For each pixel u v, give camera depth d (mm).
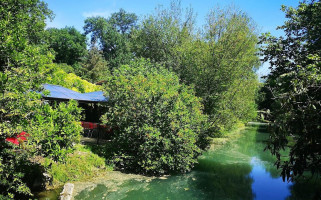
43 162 8312
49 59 8867
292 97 4305
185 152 11031
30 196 6777
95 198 7555
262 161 14430
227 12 18516
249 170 12352
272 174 11586
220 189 9305
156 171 10906
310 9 7645
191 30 22141
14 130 4938
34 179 7250
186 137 10641
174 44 21609
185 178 10562
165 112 10703
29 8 15242
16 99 4898
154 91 10648
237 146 20047
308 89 4387
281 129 4293
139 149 10430
